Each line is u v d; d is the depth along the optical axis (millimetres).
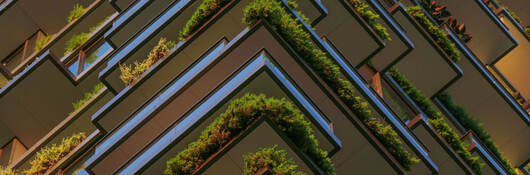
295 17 22500
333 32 24797
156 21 24969
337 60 22500
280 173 16453
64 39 30297
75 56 28172
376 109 21969
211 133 18109
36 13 32688
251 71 19062
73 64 27859
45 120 27375
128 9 27484
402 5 27312
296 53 20812
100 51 27688
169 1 26156
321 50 22422
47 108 27234
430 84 27203
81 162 23422
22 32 32750
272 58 19828
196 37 22453
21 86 26812
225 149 17656
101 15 30500
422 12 27906
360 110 20859
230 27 22297
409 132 22719
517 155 29141
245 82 18922
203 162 17891
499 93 28172
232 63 20719
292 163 17625
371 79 25406
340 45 24906
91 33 28594
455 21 30453
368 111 20906
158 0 26188
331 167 18062
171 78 22766
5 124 27391
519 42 33906
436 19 30141
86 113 25297
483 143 26531
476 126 27000
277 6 21203
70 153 23797
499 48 32438
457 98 28516
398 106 24797
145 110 21344
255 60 19625
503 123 28656
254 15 21031
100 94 25281
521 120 28500
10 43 32656
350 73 22625
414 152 21500
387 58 25781
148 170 19078
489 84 28125
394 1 29672
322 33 24812
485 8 32250
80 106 25703
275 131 17594
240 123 17922
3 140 27719
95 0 32656
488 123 28719
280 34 20969
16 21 32688
